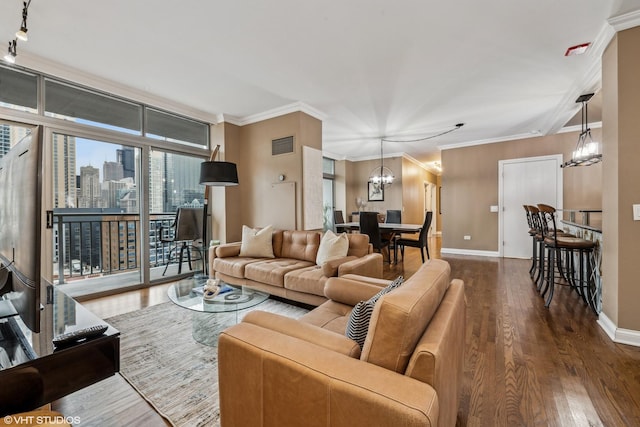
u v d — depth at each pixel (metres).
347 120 4.75
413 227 5.32
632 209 2.18
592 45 2.61
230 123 4.61
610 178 2.36
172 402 1.58
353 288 2.00
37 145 0.98
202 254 4.50
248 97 3.82
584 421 1.43
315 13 2.19
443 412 0.88
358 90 3.59
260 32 2.42
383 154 7.65
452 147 6.47
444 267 1.43
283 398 0.94
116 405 1.57
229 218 4.59
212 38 2.51
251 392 1.02
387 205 7.74
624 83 2.20
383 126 5.09
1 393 0.88
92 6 2.10
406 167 7.91
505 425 1.41
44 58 2.83
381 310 0.91
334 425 0.83
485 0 2.06
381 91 3.62
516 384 1.73
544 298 3.30
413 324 0.88
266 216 4.46
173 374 1.84
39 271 0.99
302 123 4.11
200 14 2.20
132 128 3.74
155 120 4.00
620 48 2.22
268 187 4.43
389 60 2.88
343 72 3.12
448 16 2.23
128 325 2.58
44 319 1.33
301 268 3.11
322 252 3.19
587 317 2.72
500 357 2.03
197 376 1.82
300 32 2.43
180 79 3.28
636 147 2.16
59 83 3.12
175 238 4.10
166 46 2.63
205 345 2.21
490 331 2.45
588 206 5.15
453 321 1.09
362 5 2.11
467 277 4.25
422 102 3.98
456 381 1.21
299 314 2.82
